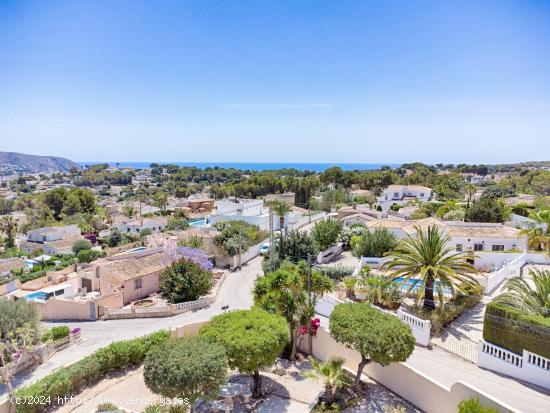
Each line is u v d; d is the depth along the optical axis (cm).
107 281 3512
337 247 4684
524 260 3428
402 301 2622
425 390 1517
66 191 11331
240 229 4819
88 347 2525
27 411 1532
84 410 1616
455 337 2166
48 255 6538
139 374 1950
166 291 3441
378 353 1504
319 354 2052
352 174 12369
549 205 5750
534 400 1555
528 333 1731
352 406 1570
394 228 4397
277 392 1720
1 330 2178
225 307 2844
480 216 5000
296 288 2039
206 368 1344
